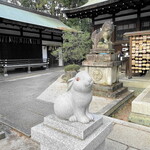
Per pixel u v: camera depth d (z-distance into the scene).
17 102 4.53
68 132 1.60
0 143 2.41
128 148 2.20
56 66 16.95
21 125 2.96
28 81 8.33
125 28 10.32
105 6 9.05
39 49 14.40
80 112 1.68
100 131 1.66
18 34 12.55
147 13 9.32
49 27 13.00
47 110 3.80
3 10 11.86
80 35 8.66
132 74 7.84
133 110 3.24
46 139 1.62
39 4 20.83
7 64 10.91
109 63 4.44
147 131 2.66
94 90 4.79
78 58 8.88
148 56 6.62
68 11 10.38
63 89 5.93
